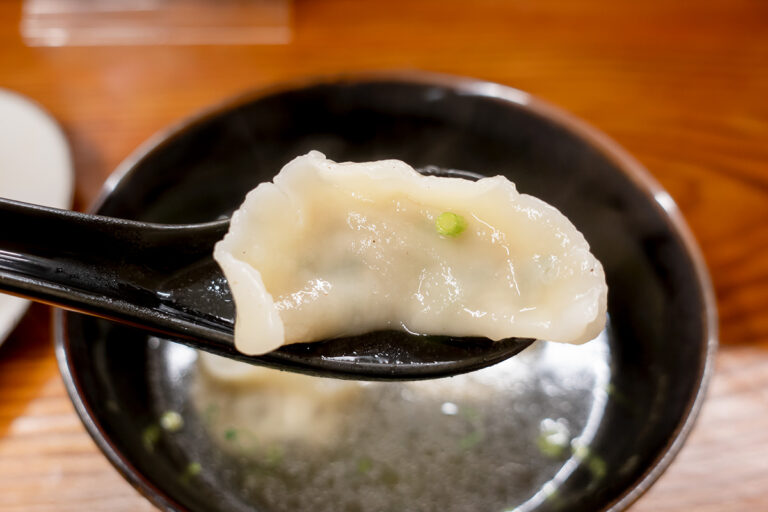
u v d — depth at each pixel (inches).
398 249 8.0
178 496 8.1
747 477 9.3
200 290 8.0
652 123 12.3
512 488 9.2
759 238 11.1
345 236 8.0
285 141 10.0
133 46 13.2
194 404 9.7
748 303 10.6
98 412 8.1
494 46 13.4
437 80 9.7
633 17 13.9
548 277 7.7
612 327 9.8
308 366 7.7
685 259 8.8
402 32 13.6
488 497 9.2
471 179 8.4
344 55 13.1
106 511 9.0
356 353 7.8
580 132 9.4
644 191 9.1
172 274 8.0
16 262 7.8
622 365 9.7
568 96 12.6
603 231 9.6
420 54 13.2
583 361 9.9
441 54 13.2
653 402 8.7
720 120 12.4
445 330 7.8
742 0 14.2
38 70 12.8
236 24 13.3
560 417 9.7
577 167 9.5
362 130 10.1
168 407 9.7
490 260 7.9
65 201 10.8
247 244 7.7
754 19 13.9
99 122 12.2
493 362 7.8
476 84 9.7
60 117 12.2
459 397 9.8
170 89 12.6
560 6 14.1
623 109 12.5
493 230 7.9
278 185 8.0
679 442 7.9
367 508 9.1
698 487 9.2
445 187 7.9
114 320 7.8
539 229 7.8
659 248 9.0
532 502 9.1
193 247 8.1
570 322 7.5
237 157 9.9
